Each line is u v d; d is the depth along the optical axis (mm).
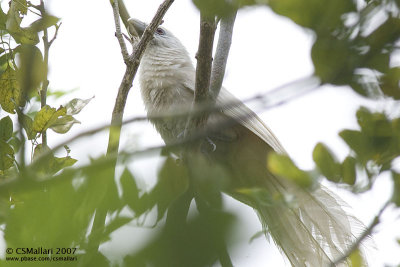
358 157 5219
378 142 5172
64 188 3297
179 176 3662
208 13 3951
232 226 2805
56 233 3326
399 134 5121
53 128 7367
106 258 3293
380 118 5141
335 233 8688
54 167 6520
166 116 4758
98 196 3320
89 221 3348
